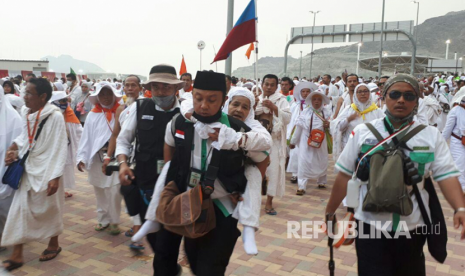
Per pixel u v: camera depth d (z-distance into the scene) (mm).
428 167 2576
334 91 15570
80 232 5227
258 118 5711
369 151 2633
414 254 2680
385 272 2656
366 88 6383
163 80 3414
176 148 2725
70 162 6293
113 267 4242
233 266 4238
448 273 4117
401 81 2572
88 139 5020
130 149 3590
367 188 2629
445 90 15500
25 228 4129
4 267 4094
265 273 4094
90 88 10352
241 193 2689
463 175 6672
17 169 4090
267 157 2773
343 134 6656
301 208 6441
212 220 2602
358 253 2760
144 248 4633
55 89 10602
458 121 6676
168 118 3480
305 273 4102
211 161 2598
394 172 2467
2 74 24797
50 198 4250
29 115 4234
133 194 3512
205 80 2547
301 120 7203
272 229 5430
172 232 2748
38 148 4188
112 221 5031
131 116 3541
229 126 2662
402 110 2568
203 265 2656
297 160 8039
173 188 2701
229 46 4918
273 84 6043
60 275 4059
